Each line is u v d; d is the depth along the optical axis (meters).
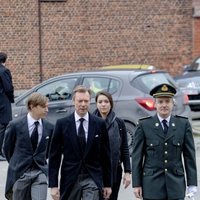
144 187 15.49
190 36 56.62
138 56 55.94
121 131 18.58
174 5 56.25
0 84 30.45
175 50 56.47
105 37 55.25
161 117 15.59
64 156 16.08
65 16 54.41
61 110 30.75
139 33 55.81
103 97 18.38
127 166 18.56
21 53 53.66
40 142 17.34
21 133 17.33
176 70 56.59
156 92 15.55
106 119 18.34
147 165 15.54
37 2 53.81
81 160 15.99
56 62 54.38
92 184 15.95
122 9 55.41
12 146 17.58
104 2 55.09
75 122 16.03
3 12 53.22
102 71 31.19
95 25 55.03
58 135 16.06
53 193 16.12
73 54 54.69
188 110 31.66
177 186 15.41
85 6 54.72
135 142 15.63
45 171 17.39
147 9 55.81
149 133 15.52
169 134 15.45
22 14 53.50
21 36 53.59
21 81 53.78
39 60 54.00
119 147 18.36
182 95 31.47
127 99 30.27
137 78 30.66
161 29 56.16
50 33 54.19
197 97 42.56
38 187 17.20
